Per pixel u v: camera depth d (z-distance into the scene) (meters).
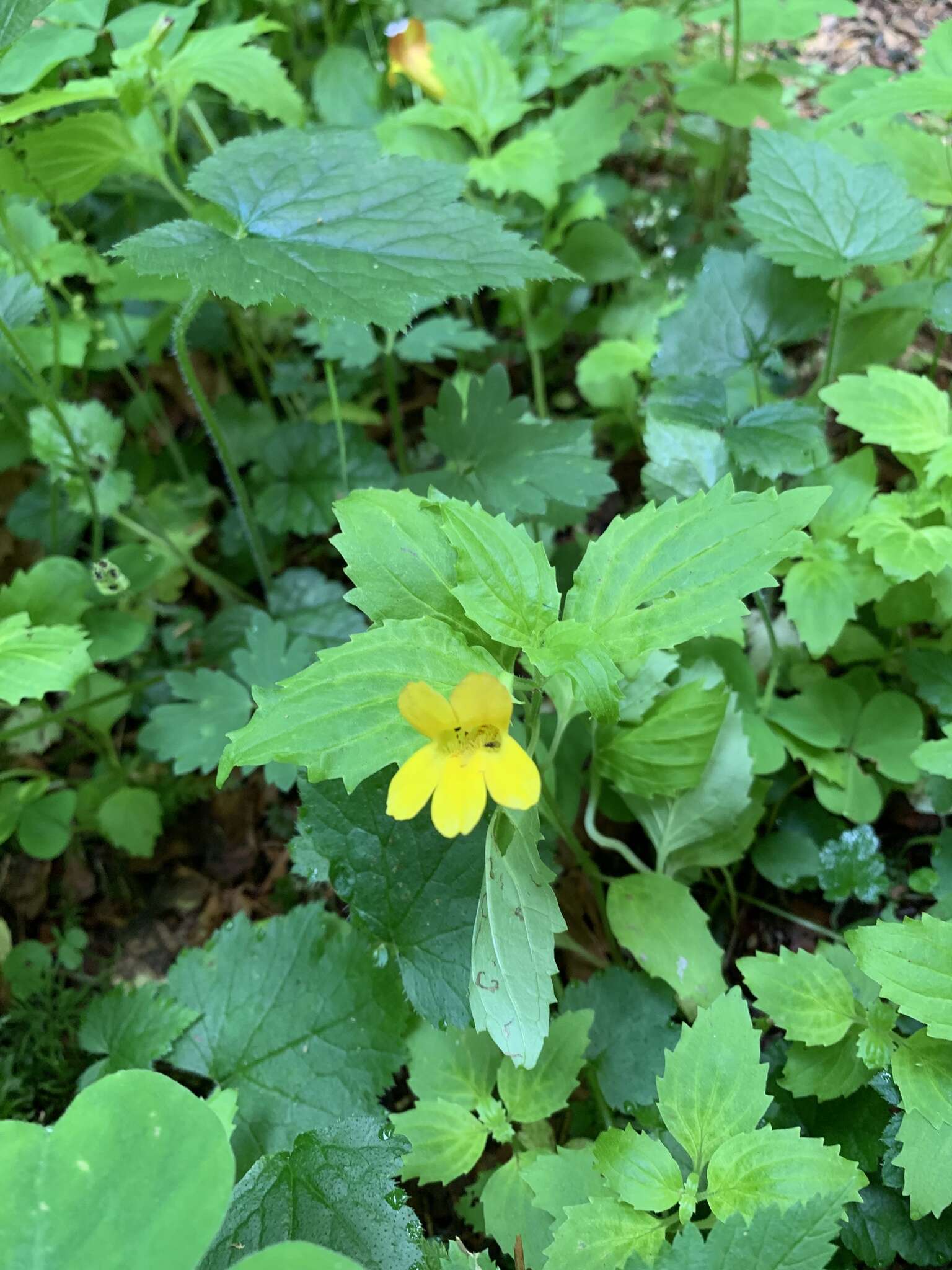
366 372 0.43
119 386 0.47
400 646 0.18
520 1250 0.20
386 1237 0.20
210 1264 0.20
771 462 0.27
